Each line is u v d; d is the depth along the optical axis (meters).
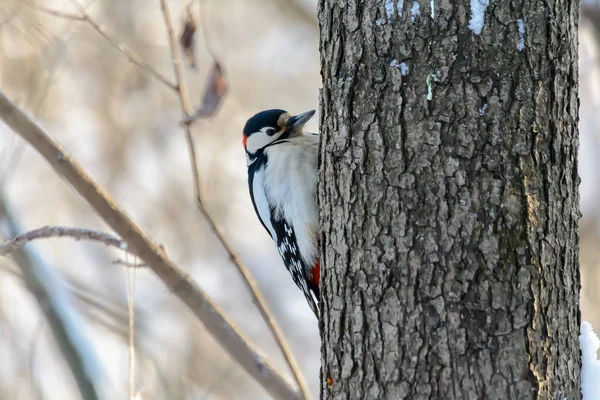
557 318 5.67
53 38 14.48
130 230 8.66
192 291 9.20
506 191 5.60
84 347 12.27
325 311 6.25
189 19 9.30
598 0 11.97
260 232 18.19
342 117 6.14
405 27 5.87
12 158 13.10
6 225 13.14
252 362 9.58
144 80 17.86
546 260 5.63
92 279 17.61
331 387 6.08
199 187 9.72
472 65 5.70
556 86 5.80
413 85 5.82
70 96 17.47
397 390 5.67
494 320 5.51
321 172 6.41
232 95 18.19
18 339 16.00
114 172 17.72
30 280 12.59
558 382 5.61
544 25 5.75
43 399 15.59
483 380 5.47
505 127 5.64
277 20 18.66
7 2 14.52
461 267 5.58
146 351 16.55
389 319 5.76
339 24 6.24
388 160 5.86
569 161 5.90
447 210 5.65
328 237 6.25
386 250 5.82
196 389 16.75
